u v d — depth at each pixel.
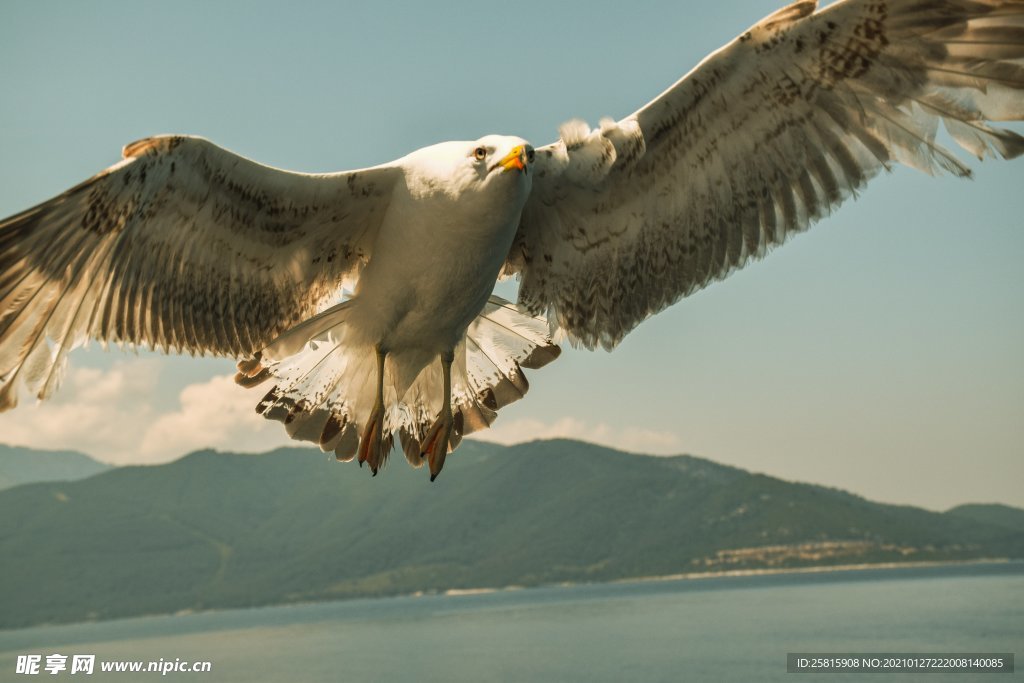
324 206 6.19
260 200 6.02
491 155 5.78
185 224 5.94
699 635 87.56
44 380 5.64
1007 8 5.84
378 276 6.40
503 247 6.14
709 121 6.47
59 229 5.53
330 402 6.62
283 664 90.50
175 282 6.03
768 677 58.00
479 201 5.84
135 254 5.84
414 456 6.81
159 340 6.00
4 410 5.55
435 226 6.02
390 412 6.77
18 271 5.50
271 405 6.52
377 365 6.55
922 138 6.17
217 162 5.77
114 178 5.52
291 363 6.55
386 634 120.00
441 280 6.23
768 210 6.57
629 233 6.90
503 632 107.56
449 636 108.69
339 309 6.56
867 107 6.25
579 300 7.09
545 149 6.54
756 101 6.37
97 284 5.75
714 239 6.74
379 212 6.32
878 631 79.38
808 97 6.32
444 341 6.64
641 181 6.72
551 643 89.88
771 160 6.50
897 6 5.95
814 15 6.02
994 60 5.96
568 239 7.00
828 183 6.40
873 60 6.14
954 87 6.06
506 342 7.16
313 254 6.44
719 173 6.62
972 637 70.38
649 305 6.98
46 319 5.64
